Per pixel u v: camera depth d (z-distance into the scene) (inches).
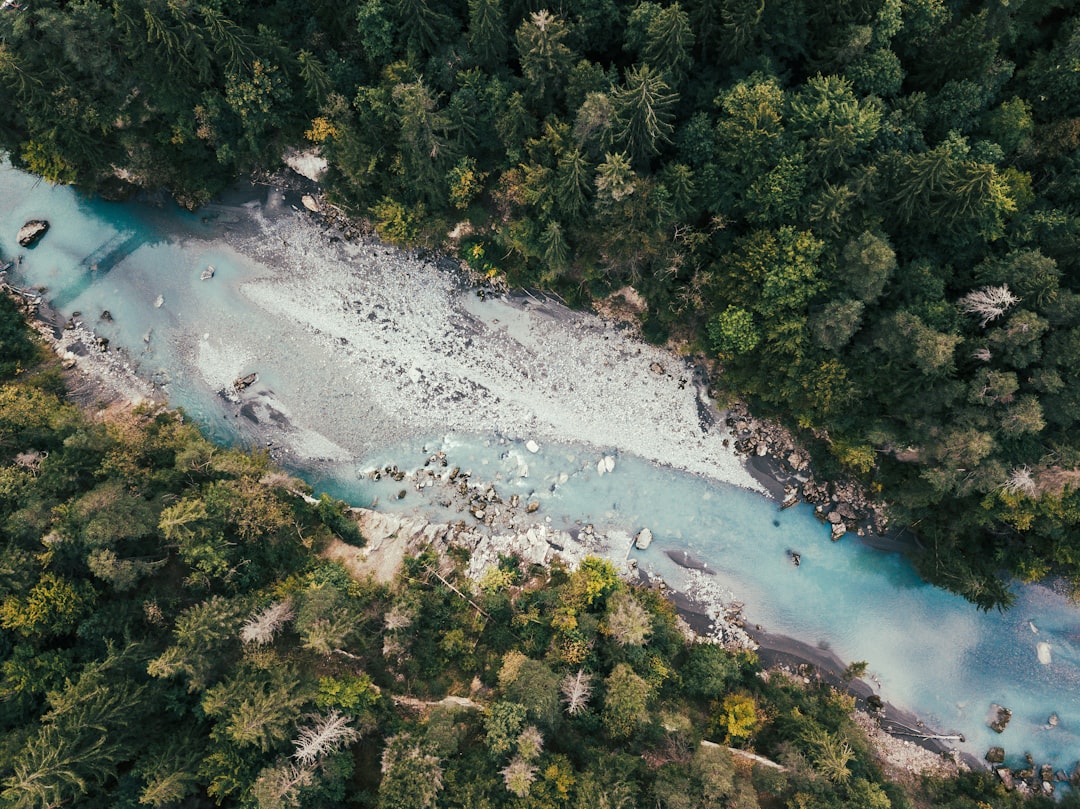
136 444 1841.8
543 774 1608.0
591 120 1585.9
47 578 1569.9
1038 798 2021.4
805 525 2165.4
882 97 1779.0
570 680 1753.2
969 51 1688.0
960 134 1780.3
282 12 1793.8
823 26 1710.1
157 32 1636.3
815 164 1667.1
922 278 1724.9
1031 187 1782.7
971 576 1914.4
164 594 1743.4
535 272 2137.1
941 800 1990.7
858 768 1825.8
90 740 1471.5
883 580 2137.1
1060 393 1627.7
